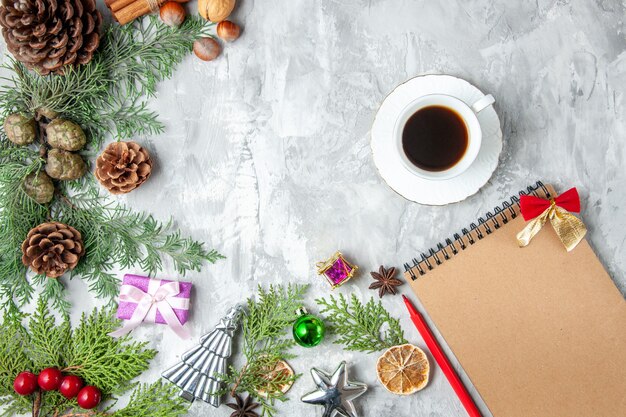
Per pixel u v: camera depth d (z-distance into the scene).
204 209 0.72
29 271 0.73
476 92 0.65
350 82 0.70
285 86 0.71
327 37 0.71
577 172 0.68
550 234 0.67
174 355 0.72
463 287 0.68
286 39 0.71
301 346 0.70
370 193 0.70
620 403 0.66
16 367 0.73
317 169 0.71
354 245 0.71
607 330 0.66
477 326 0.68
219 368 0.69
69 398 0.72
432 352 0.68
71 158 0.69
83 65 0.70
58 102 0.69
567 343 0.67
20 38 0.64
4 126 0.69
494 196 0.69
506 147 0.69
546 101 0.69
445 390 0.69
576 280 0.67
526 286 0.67
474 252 0.68
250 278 0.72
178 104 0.72
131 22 0.71
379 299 0.70
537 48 0.69
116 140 0.73
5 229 0.70
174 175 0.72
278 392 0.70
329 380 0.68
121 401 0.73
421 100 0.63
